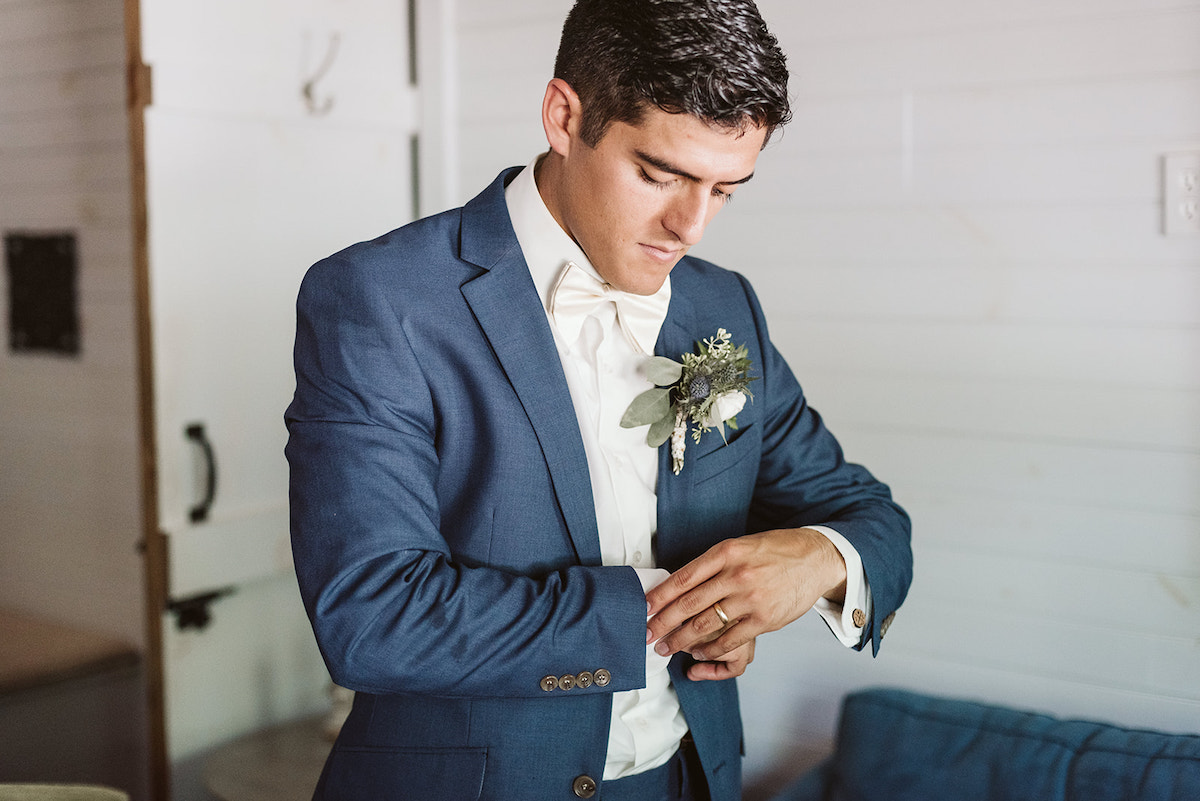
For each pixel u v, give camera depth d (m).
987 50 2.02
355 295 1.11
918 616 2.21
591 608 1.05
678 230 1.06
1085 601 2.05
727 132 1.00
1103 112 1.94
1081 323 2.00
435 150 2.68
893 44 2.11
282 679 2.78
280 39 2.48
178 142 2.33
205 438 2.46
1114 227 1.95
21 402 3.44
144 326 2.34
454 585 1.04
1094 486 2.02
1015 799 1.96
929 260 2.12
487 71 2.59
